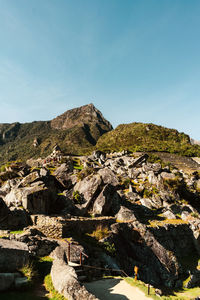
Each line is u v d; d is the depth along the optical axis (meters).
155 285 19.98
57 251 14.34
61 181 33.03
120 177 42.72
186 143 146.88
